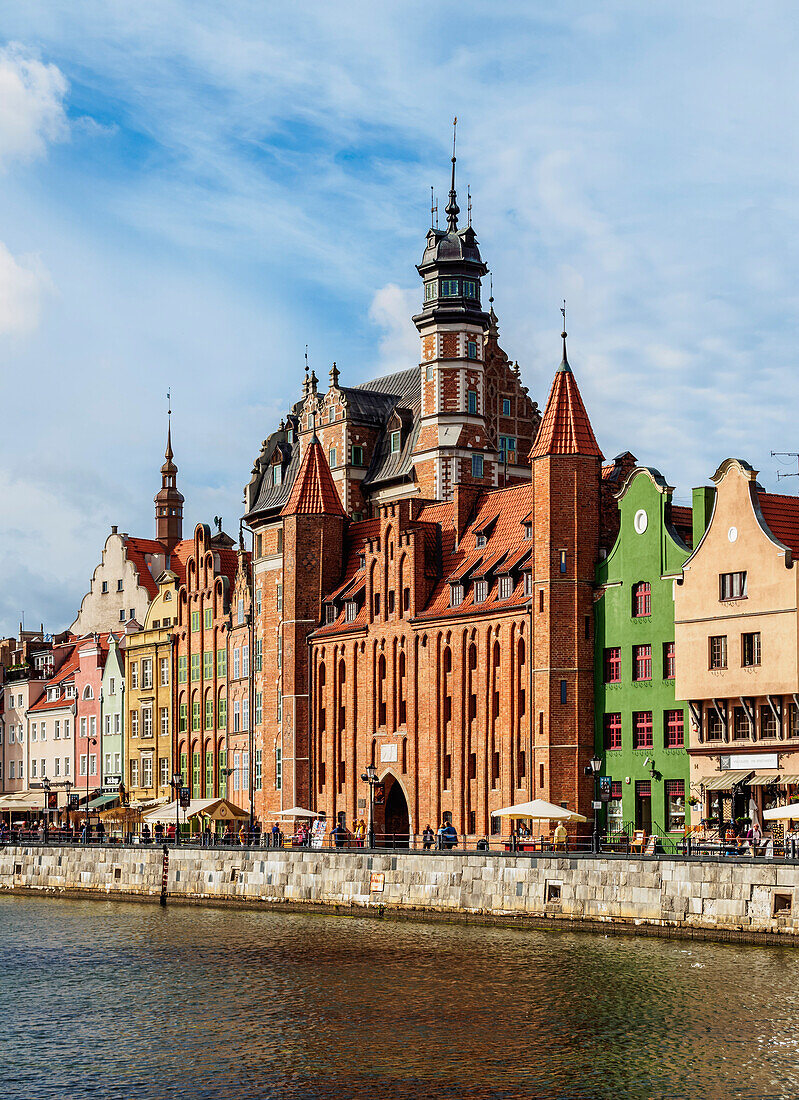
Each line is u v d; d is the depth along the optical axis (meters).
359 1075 48.84
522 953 67.94
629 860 71.88
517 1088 46.94
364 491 124.12
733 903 67.19
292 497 115.88
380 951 71.06
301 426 129.62
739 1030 52.47
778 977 59.69
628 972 61.94
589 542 93.06
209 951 74.25
